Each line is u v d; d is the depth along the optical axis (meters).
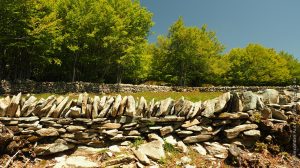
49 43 24.56
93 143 6.32
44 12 24.08
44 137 6.10
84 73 34.62
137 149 6.30
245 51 54.03
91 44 30.09
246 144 6.90
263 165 5.98
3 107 6.00
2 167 5.36
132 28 34.12
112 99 6.85
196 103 7.29
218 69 49.31
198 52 47.38
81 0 28.64
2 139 5.54
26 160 5.70
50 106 6.37
